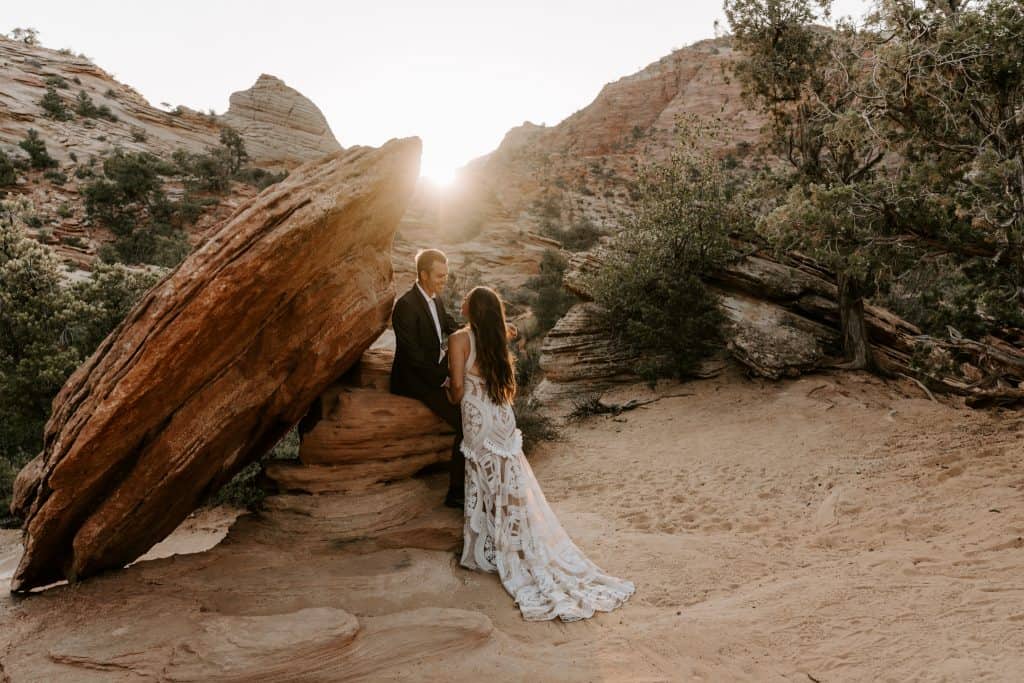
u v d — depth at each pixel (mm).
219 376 3895
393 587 4137
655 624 3986
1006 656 3330
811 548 5562
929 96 9352
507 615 4023
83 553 3848
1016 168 8250
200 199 64188
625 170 115688
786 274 16406
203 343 3539
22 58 85312
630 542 5602
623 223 18328
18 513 4105
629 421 13742
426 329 4984
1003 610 3832
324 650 3268
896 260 9617
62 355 14555
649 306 16062
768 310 15867
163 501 4035
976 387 10898
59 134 71500
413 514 5031
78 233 53281
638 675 3355
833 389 13312
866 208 9461
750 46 15141
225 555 4457
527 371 20094
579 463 10547
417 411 5227
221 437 4043
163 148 81375
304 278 4035
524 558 4434
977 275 10016
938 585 4297
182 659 3100
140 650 3166
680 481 8797
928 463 7703
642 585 4719
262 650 3172
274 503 4988
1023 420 9336
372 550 4707
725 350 15984
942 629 3695
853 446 9555
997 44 8516
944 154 9758
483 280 52375
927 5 9414
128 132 80375
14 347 15406
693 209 16484
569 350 17672
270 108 111375
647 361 16031
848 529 5930
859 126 10328
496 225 67625
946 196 8750
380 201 4520
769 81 14789
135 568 4242
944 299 11594
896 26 9789
